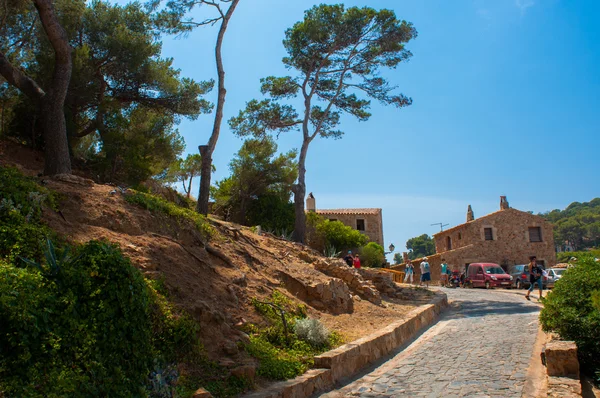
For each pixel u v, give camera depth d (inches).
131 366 198.4
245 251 484.4
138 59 838.5
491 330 496.7
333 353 328.8
